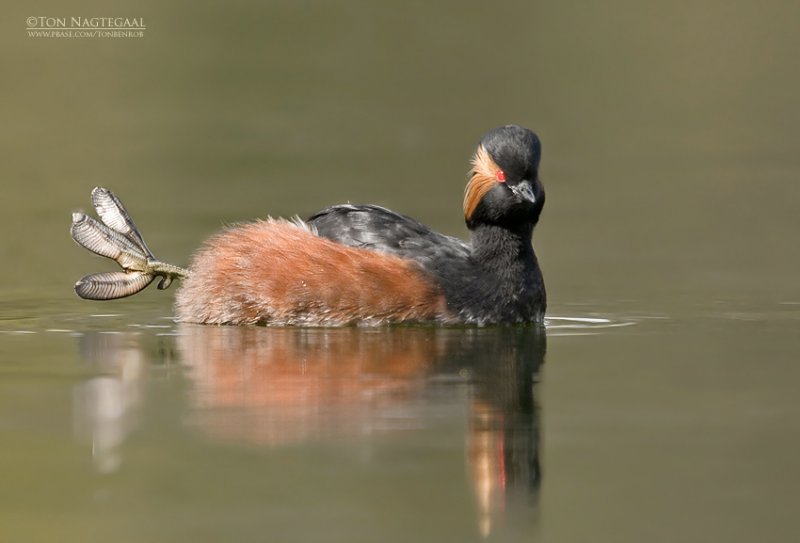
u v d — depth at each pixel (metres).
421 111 31.92
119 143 29.20
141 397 12.84
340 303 15.97
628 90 34.16
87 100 32.28
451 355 14.77
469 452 11.31
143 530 9.68
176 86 33.69
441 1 40.00
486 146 16.61
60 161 27.59
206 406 12.57
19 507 10.08
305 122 31.52
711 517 9.95
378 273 16.00
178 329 16.05
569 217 24.70
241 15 37.66
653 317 17.30
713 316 17.36
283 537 9.58
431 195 25.70
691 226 23.88
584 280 19.94
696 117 32.88
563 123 31.92
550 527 9.80
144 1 37.09
